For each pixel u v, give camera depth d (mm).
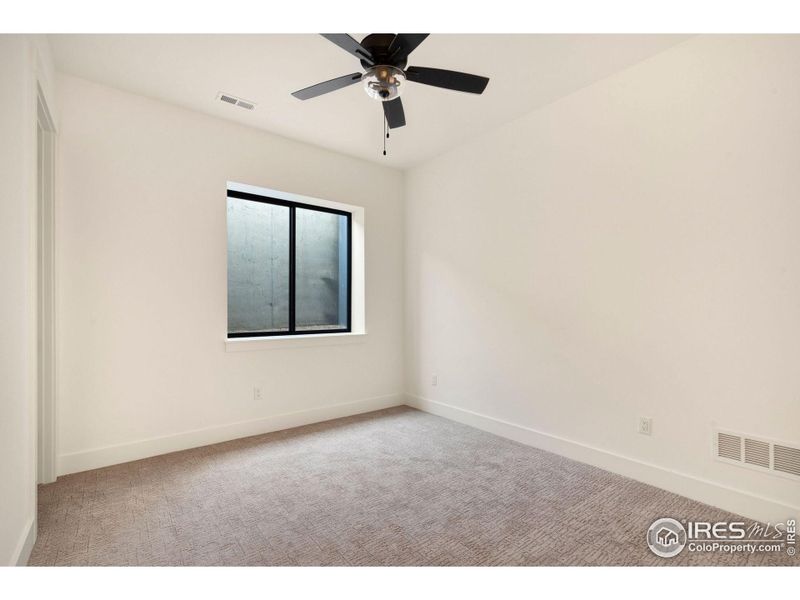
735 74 2055
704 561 1692
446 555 1738
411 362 4227
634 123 2455
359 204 3986
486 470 2613
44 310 2404
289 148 3504
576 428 2775
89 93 2604
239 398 3221
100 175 2631
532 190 3059
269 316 3791
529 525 1975
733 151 2062
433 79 1958
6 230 1439
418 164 4113
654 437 2377
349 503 2189
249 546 1801
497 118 3150
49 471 2404
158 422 2844
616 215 2551
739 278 2049
